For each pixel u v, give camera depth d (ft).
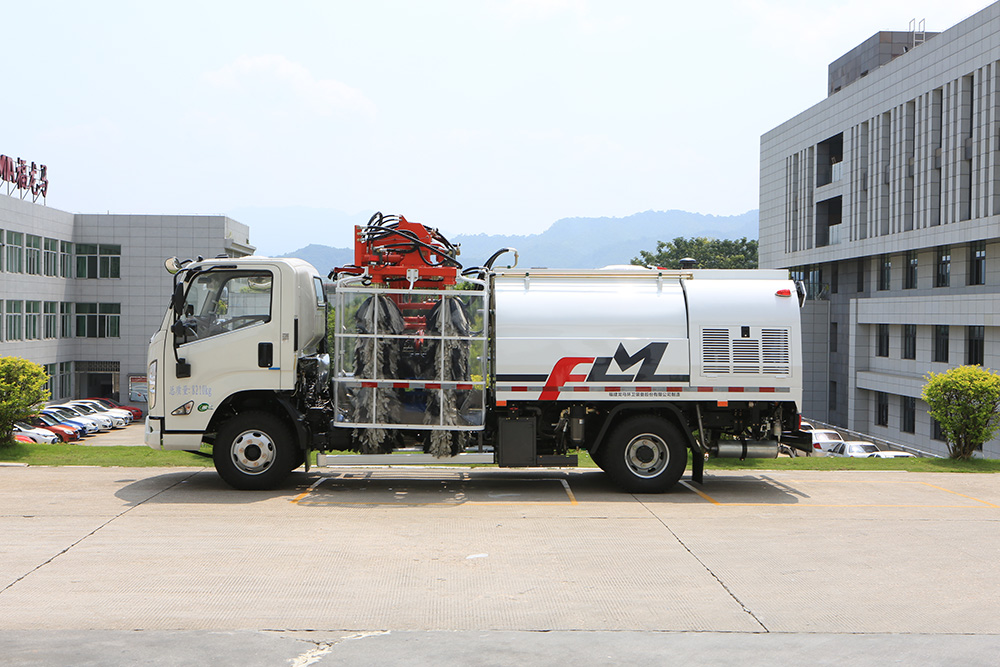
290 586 24.22
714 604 23.04
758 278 39.96
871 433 152.56
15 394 53.78
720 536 30.96
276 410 39.37
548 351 38.19
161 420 38.04
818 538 30.89
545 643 19.89
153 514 33.47
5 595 23.11
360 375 37.96
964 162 122.72
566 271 39.70
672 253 344.90
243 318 37.86
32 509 34.27
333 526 31.78
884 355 150.20
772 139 201.46
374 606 22.53
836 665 18.70
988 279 122.31
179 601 22.76
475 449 39.06
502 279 39.60
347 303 37.96
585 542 29.76
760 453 39.60
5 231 159.33
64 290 189.57
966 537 31.30
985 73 116.37
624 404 38.86
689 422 39.91
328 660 18.65
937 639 20.49
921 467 50.62
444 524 32.40
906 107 139.13
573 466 38.42
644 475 39.17
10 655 18.66
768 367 38.81
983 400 53.88
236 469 38.27
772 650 19.60
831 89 191.01
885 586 24.93
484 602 22.98
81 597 22.99
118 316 195.93
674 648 19.65
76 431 128.57
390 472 45.44
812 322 175.42
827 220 176.76
